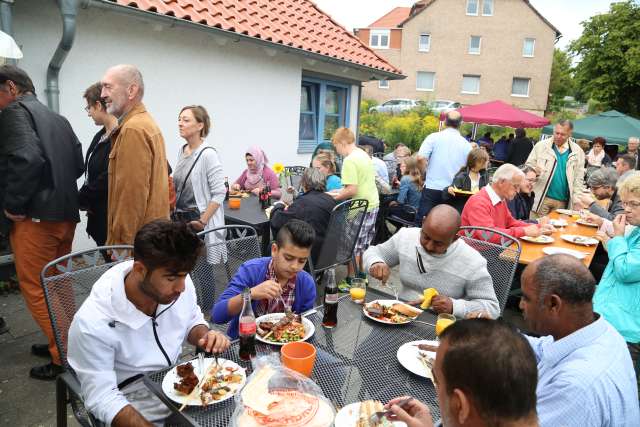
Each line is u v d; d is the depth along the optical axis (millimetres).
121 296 1583
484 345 931
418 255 2650
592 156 10000
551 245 3969
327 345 1947
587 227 4895
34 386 2783
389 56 36750
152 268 1461
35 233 2717
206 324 1971
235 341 1941
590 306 1559
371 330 2119
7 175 2594
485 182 5961
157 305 1682
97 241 3176
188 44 5449
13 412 2549
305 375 1635
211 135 6012
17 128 2578
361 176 4652
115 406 1472
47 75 4160
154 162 2756
